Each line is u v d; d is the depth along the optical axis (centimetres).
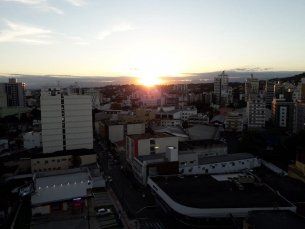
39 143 10925
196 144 9625
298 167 7150
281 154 9906
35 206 5675
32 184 5753
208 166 8050
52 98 9131
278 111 16012
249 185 5969
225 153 9719
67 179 6612
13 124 16850
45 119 9106
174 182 6278
